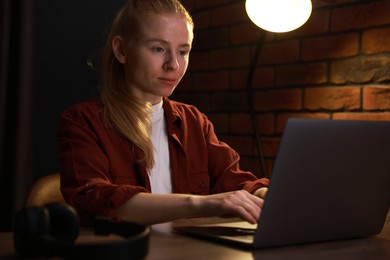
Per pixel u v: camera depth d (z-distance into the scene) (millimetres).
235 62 2414
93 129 1334
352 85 1987
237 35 2402
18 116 2102
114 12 2449
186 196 1034
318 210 908
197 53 2611
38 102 2289
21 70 2102
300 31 2162
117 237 920
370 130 922
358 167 931
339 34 2025
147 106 1412
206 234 943
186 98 2674
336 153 884
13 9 2131
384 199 1016
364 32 1944
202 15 2576
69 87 2359
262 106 2309
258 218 910
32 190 1390
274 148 2260
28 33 2115
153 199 1042
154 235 972
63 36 2334
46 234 753
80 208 1092
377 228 1037
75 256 700
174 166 1465
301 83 2160
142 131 1367
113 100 1386
